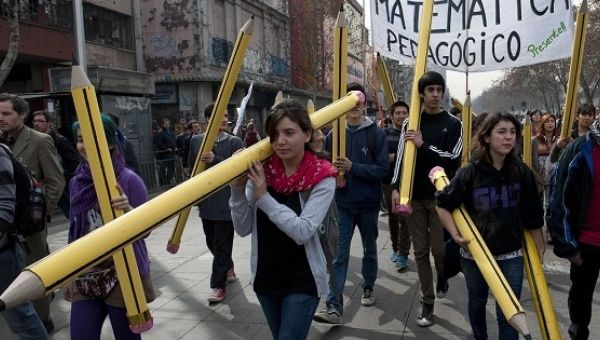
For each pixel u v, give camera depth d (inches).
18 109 162.2
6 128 161.9
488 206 115.8
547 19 190.7
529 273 114.6
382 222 335.3
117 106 560.1
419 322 163.0
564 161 126.9
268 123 96.7
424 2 161.9
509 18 195.3
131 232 76.3
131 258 104.2
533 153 264.4
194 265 244.4
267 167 100.7
